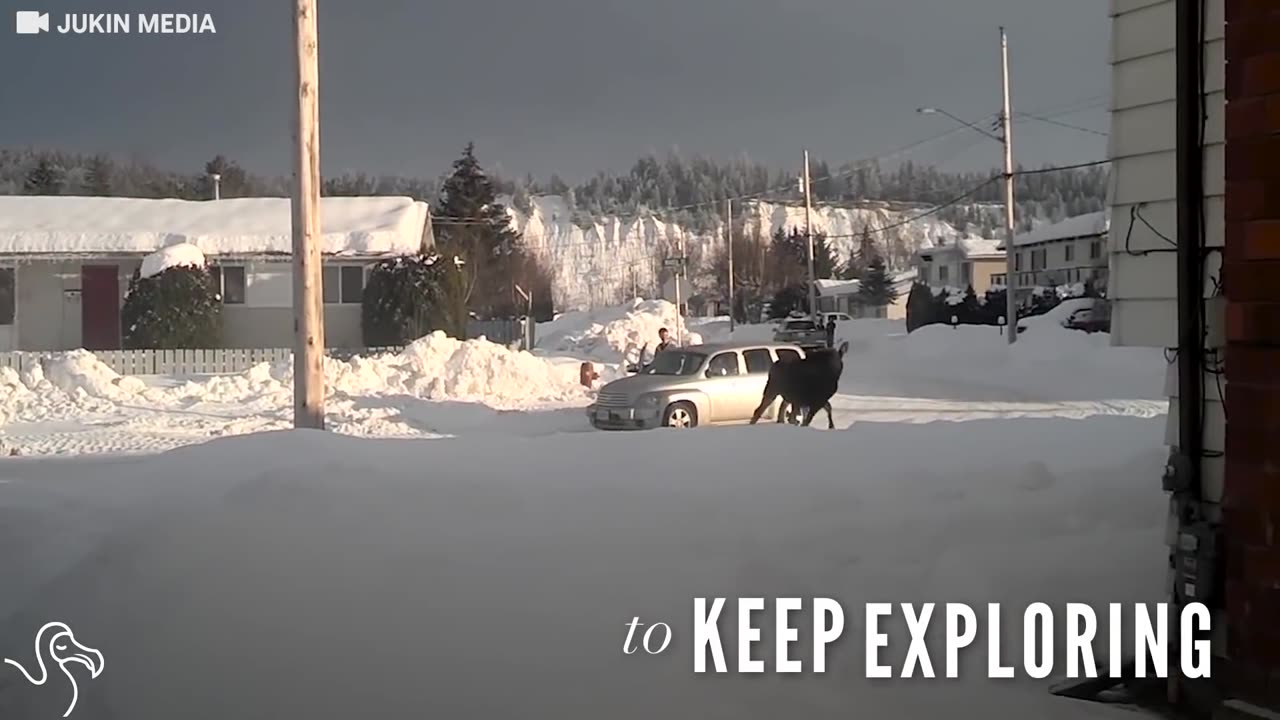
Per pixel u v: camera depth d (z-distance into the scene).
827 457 24.25
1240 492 11.22
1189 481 12.63
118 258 90.88
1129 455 25.12
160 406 60.56
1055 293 153.50
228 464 23.83
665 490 20.41
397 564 15.89
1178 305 12.94
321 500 19.14
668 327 124.88
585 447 25.73
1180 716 11.86
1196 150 12.80
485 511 18.75
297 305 38.09
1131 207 14.45
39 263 90.75
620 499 19.67
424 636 13.38
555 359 94.31
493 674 12.35
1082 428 32.47
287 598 14.66
